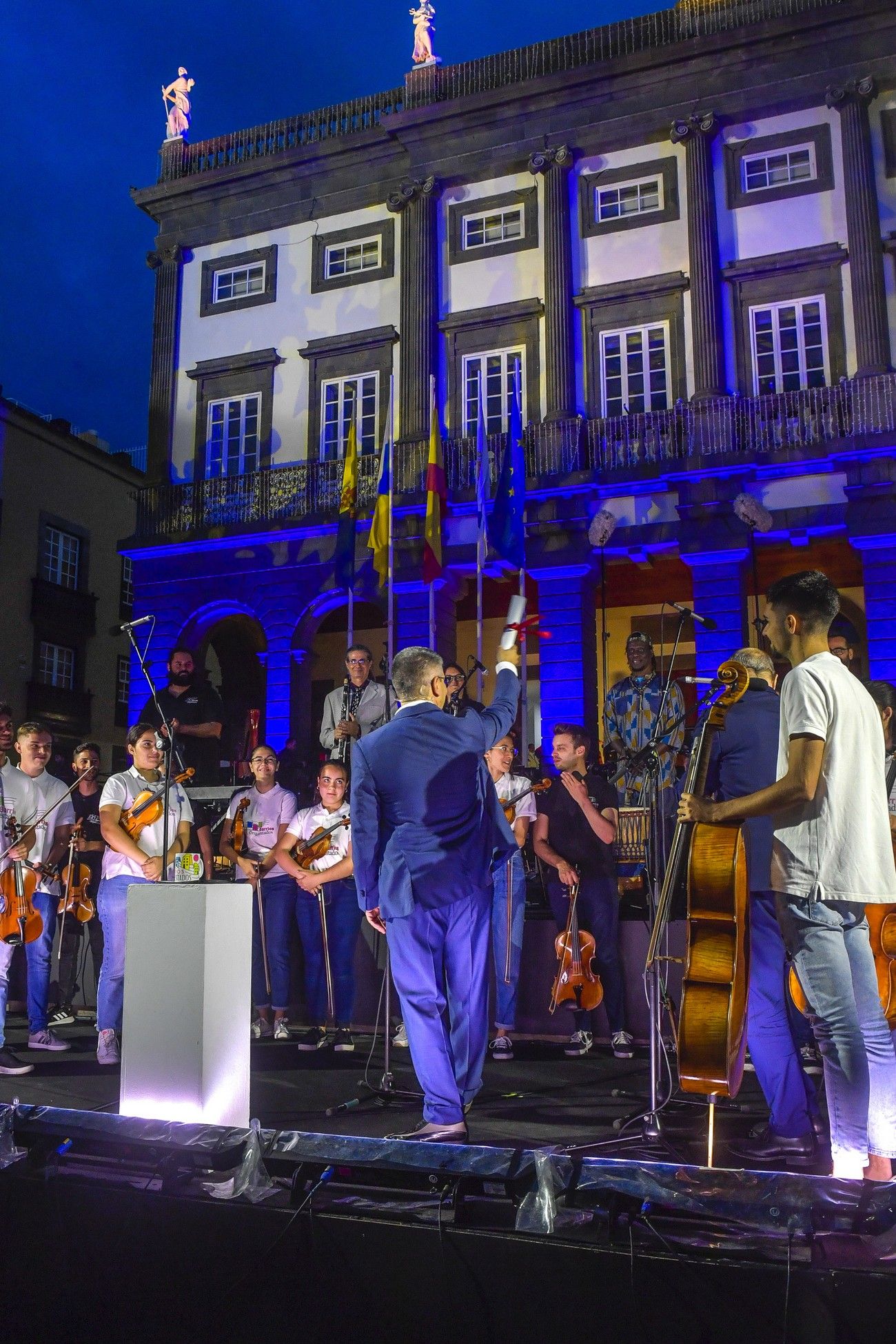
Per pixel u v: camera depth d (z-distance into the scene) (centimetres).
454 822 374
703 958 310
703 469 1552
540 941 638
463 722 388
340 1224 246
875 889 277
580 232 1741
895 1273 204
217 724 972
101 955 757
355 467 1423
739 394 1608
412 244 1823
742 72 1652
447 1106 353
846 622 1688
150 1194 266
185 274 2033
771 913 352
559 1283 226
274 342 1934
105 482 2717
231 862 682
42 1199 278
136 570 1942
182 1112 336
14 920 556
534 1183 241
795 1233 218
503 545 1352
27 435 2472
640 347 1686
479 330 1773
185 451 1973
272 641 1828
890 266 1550
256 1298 251
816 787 282
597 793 609
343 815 633
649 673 746
